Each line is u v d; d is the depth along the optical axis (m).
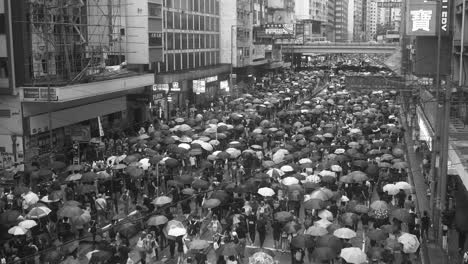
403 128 50.34
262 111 54.25
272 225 23.36
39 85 36.59
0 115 36.53
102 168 29.77
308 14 179.38
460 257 22.45
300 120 47.50
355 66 121.62
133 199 28.12
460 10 33.19
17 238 20.58
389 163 32.00
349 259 17.94
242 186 25.44
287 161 30.92
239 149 35.25
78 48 43.53
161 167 30.39
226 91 74.88
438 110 26.78
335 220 24.58
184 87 65.50
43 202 23.88
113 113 48.12
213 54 79.62
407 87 46.06
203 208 24.14
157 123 49.19
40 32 37.69
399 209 22.66
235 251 18.34
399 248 19.11
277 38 104.00
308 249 21.06
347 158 32.03
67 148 38.06
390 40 156.38
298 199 24.92
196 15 71.25
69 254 18.55
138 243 20.97
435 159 26.94
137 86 47.44
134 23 49.41
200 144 34.41
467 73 32.41
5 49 35.34
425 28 35.69
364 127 43.62
